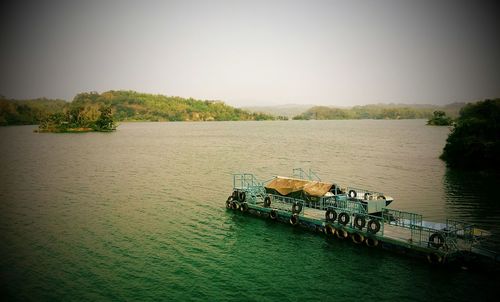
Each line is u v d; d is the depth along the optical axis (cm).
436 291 3192
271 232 4550
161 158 11038
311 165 9544
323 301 3075
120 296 3119
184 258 3831
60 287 3244
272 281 3391
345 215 4253
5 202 5847
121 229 4625
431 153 11800
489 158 8244
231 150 13225
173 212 5338
